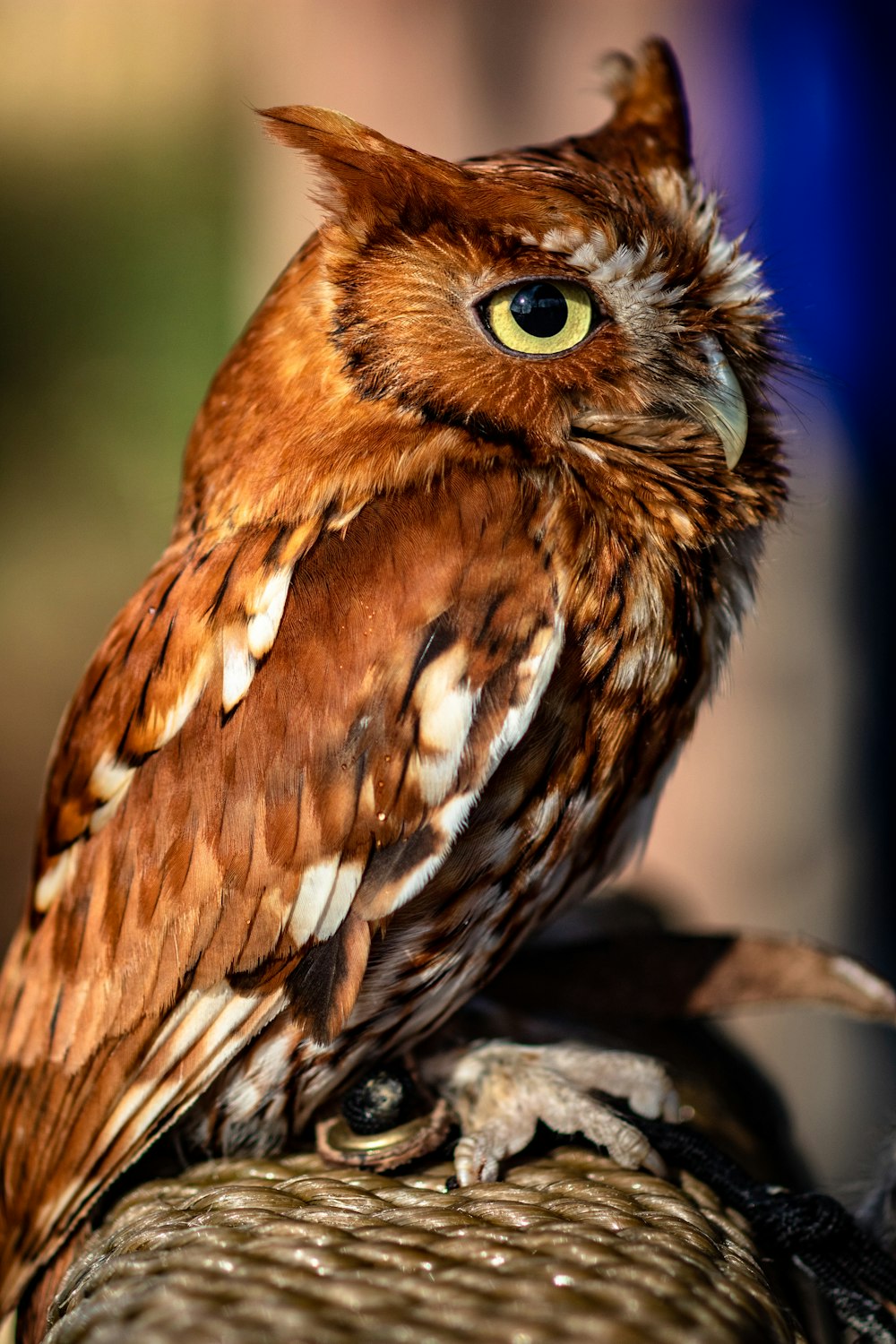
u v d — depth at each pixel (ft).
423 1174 6.07
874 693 6.88
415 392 6.09
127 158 17.54
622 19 6.98
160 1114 6.08
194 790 6.08
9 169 17.57
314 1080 6.11
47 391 15.17
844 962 6.22
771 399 6.15
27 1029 6.13
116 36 18.07
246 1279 5.91
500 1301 5.89
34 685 12.52
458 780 6.05
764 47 7.22
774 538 6.20
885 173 7.13
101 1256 6.00
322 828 6.06
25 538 13.87
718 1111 6.20
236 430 6.13
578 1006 6.25
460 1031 6.17
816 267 7.20
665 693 6.12
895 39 7.16
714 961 6.24
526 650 6.06
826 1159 6.83
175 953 6.08
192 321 16.07
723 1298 5.91
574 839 6.13
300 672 6.07
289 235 7.63
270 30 7.43
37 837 6.17
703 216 6.13
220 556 6.11
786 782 6.95
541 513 6.08
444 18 6.85
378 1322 5.88
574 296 6.08
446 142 6.98
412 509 6.08
